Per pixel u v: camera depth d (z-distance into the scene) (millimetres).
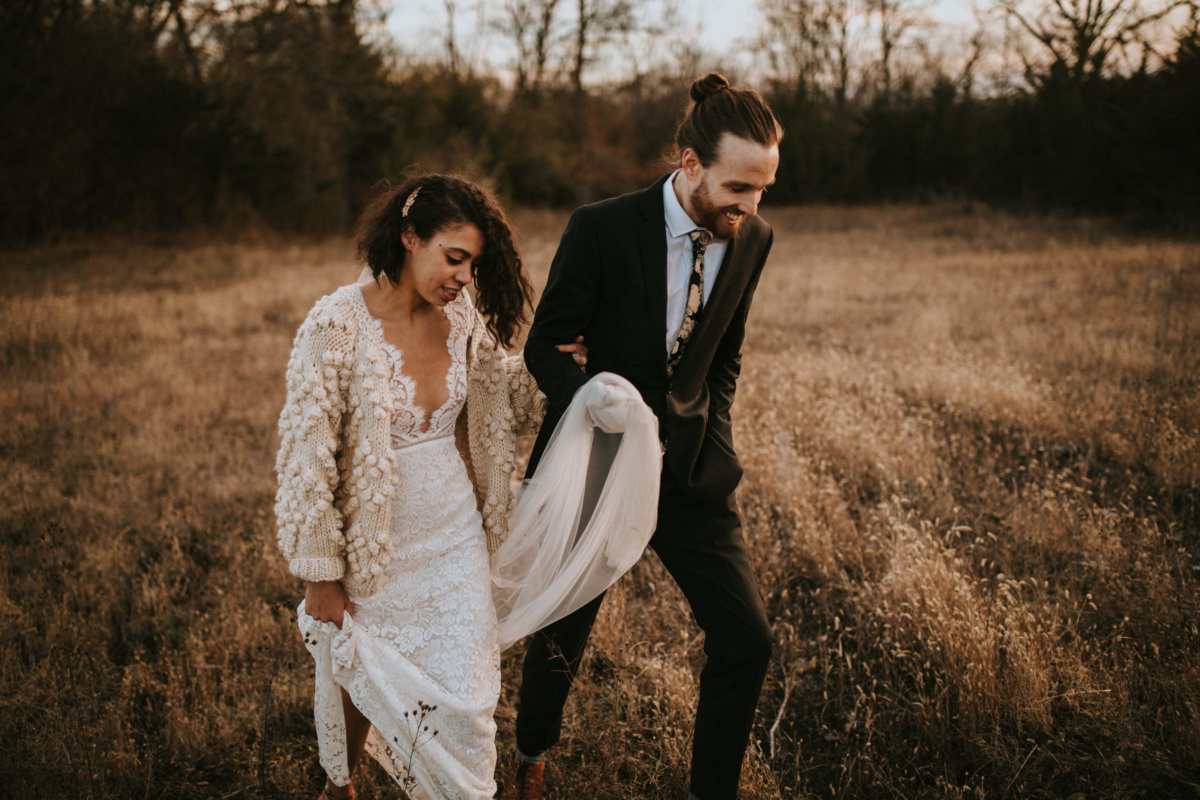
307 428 1734
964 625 2633
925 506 3844
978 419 4996
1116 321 6852
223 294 9984
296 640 2924
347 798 2031
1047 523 3439
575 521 1982
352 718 2025
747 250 1999
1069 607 2891
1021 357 6035
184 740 2432
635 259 1898
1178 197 14062
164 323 8141
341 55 18812
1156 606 2791
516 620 2012
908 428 4543
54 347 7113
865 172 26094
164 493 4312
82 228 15156
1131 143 15148
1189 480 3902
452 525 1919
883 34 34406
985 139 21797
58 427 5207
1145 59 15852
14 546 3637
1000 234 15062
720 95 1800
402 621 1854
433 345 1891
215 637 2926
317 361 1738
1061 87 18547
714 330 1991
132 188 16000
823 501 3742
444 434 1930
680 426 1942
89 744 2309
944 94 25672
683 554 1977
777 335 7387
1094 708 2406
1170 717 2348
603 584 1994
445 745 1804
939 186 25141
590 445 1919
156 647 3012
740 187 1760
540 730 2162
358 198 19719
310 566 1761
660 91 31422
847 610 3139
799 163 26125
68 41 14812
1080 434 4562
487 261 1885
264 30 17609
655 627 3025
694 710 2518
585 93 31062
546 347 1966
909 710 2539
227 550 3602
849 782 2271
